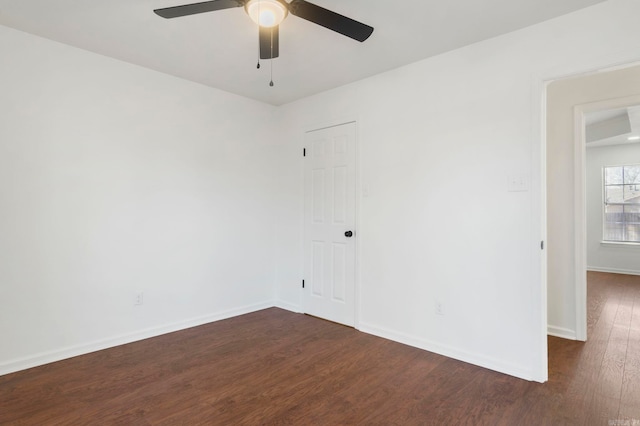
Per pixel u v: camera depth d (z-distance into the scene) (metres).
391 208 3.04
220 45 2.61
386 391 2.18
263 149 4.01
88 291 2.73
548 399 2.07
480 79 2.52
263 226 4.01
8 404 2.01
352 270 3.36
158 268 3.12
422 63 2.83
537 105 2.27
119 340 2.89
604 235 6.47
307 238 3.79
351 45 2.57
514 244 2.37
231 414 1.93
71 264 2.65
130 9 2.13
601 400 2.06
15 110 2.41
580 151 3.04
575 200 3.06
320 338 3.07
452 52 2.66
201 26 2.33
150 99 3.06
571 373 2.40
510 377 2.35
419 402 2.05
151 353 2.73
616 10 2.00
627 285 5.24
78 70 2.67
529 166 2.31
